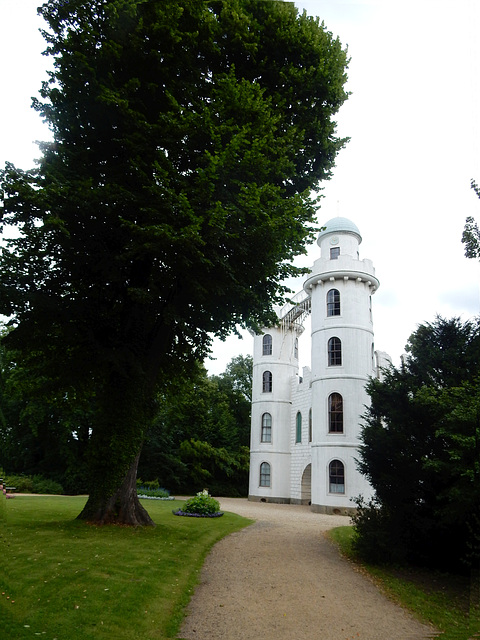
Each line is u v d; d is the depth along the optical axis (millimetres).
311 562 11633
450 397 9859
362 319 29641
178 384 19438
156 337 15477
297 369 40000
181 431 40812
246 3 15125
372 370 29453
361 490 26453
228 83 12664
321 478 27453
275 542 14352
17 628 6074
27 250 12672
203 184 11961
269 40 14797
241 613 7754
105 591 7863
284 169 14875
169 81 13281
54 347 15109
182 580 9297
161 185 11977
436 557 11180
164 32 12438
